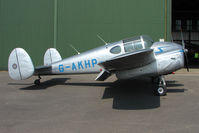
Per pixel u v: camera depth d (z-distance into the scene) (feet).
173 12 80.94
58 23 38.37
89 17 37.93
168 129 10.78
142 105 15.43
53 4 38.14
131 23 37.35
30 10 38.50
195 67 45.91
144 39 21.22
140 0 36.91
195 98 17.25
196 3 69.46
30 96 18.86
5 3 38.60
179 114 13.20
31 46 38.91
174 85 23.12
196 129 10.72
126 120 12.28
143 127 11.11
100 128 11.09
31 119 12.67
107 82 26.18
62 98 18.04
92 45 38.27
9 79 28.94
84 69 23.20
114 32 37.73
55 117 13.02
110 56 22.13
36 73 24.06
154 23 36.91
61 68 23.79
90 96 18.69
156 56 18.56
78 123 11.91
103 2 37.55
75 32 38.29
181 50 18.80
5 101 17.11
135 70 18.63
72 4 37.99
